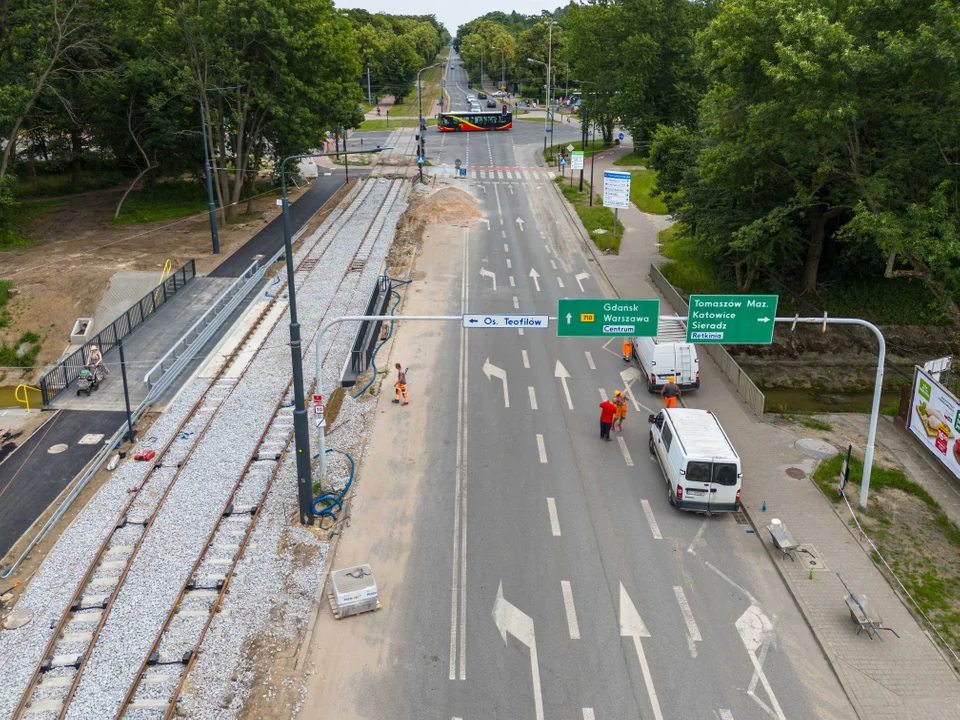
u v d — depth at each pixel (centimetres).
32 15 4788
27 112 4919
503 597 1805
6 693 1519
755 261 3728
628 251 4947
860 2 2672
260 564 1914
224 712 1479
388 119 11150
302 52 5078
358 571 1794
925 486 2330
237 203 5691
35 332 3809
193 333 3569
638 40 7131
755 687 1552
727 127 3272
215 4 4662
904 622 1728
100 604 1778
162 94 5212
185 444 2531
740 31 3023
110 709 1473
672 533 2061
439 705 1505
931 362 2797
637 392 2944
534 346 3394
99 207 5809
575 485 2291
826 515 2144
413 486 2278
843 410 3228
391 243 4966
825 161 2905
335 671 1589
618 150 8562
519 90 15038
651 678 1571
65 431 2702
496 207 6056
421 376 3053
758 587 1853
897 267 4291
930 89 2616
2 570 1934
